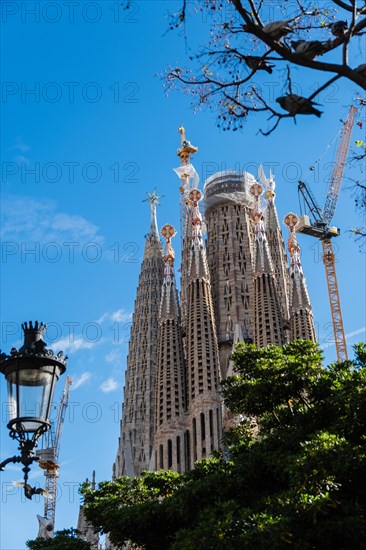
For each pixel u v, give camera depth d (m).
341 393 36.03
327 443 32.31
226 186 145.12
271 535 29.98
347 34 13.62
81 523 128.75
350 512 32.09
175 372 123.81
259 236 134.25
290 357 40.44
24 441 15.03
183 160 172.00
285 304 142.50
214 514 32.88
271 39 13.75
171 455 117.19
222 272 137.00
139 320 172.75
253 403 40.38
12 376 15.16
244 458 37.84
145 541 40.59
